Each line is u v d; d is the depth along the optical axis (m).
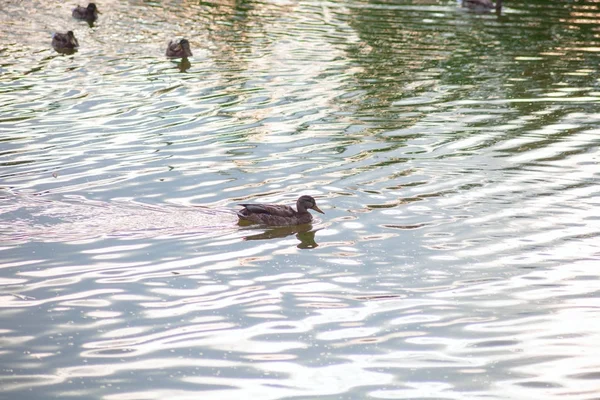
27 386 11.28
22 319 13.11
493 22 39.94
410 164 20.73
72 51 32.97
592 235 16.50
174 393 11.17
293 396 11.14
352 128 23.81
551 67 31.53
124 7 42.16
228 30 37.28
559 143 22.55
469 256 15.61
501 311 13.58
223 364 11.93
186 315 13.33
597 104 26.67
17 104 25.80
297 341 12.59
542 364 12.02
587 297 14.04
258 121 24.39
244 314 13.39
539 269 15.08
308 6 43.34
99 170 20.00
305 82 28.86
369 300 13.93
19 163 20.45
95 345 12.38
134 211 17.53
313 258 15.53
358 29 37.72
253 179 19.56
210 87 28.14
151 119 24.47
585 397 11.17
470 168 20.47
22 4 41.97
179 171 20.03
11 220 16.86
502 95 27.62
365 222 17.19
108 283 14.36
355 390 11.30
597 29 38.81
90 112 25.11
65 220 16.95
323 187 19.09
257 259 15.46
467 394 11.25
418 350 12.38
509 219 17.31
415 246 16.05
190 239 16.23
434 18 40.50
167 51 32.25
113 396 11.08
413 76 29.88
